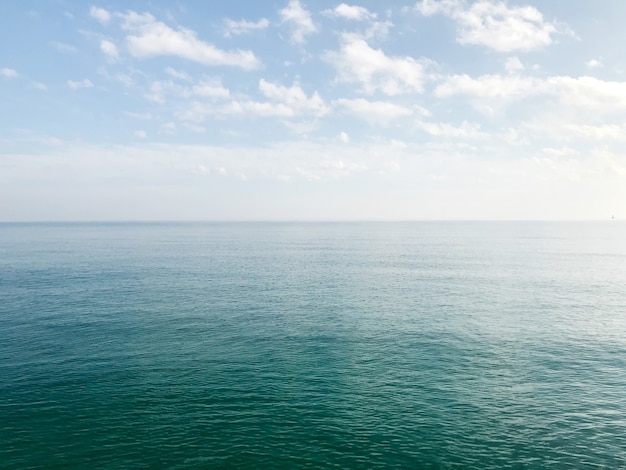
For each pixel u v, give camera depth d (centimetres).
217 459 2241
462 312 5281
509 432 2511
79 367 3412
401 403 2848
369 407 2788
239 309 5350
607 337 4272
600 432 2520
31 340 4044
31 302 5606
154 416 2656
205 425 2559
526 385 3139
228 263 10238
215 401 2856
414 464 2212
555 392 3028
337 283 7381
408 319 4928
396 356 3712
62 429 2500
